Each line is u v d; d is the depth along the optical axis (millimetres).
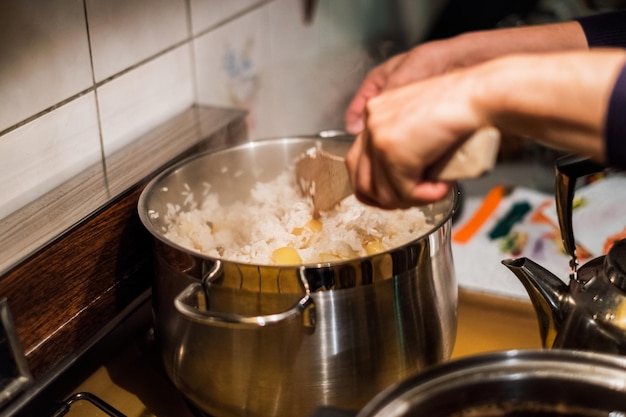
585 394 500
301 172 812
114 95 813
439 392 494
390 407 483
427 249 621
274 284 577
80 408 715
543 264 1027
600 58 446
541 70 453
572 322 608
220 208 809
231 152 794
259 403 625
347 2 1318
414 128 471
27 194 720
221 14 982
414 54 755
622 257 597
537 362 510
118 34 802
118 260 753
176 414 719
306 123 1249
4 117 675
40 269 652
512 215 1182
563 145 472
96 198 730
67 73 740
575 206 1114
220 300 600
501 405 505
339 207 792
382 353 617
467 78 478
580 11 1588
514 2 1613
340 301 587
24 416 681
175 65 911
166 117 917
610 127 436
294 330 590
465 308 865
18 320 640
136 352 801
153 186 711
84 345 733
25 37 683
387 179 508
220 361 616
